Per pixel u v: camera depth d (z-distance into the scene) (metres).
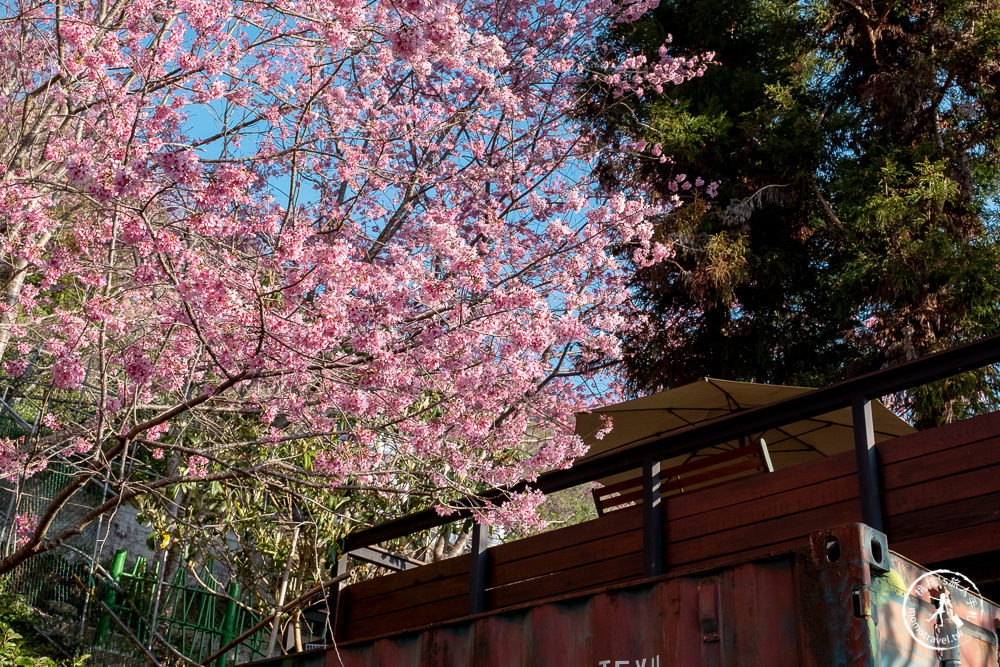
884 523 5.09
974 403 11.38
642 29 14.45
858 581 2.48
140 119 6.52
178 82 6.67
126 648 11.12
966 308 11.35
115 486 6.12
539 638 3.45
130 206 5.03
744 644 2.76
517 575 6.75
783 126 13.32
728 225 13.01
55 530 11.27
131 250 6.14
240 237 6.23
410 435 6.85
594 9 12.95
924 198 11.94
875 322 12.24
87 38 6.21
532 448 9.50
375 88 10.82
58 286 6.97
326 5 7.07
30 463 6.42
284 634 9.57
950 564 4.89
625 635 3.15
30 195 6.04
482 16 12.75
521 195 11.81
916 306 11.82
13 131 7.96
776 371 13.23
